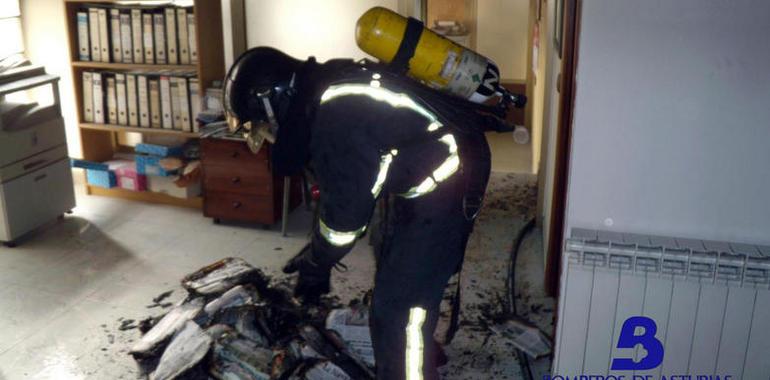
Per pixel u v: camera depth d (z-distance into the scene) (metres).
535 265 3.48
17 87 3.61
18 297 3.16
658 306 2.03
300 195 4.23
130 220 4.07
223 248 3.70
